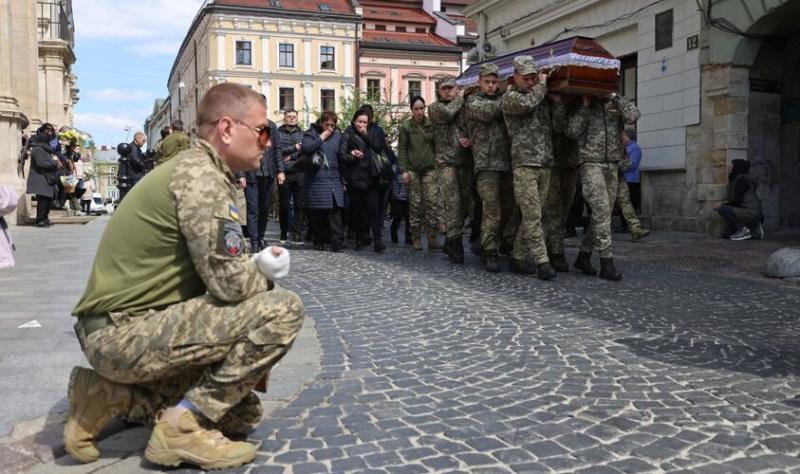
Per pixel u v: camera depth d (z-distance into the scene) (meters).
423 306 5.90
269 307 2.60
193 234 2.54
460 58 58.41
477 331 4.98
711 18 12.55
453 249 8.82
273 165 10.16
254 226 9.91
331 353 4.39
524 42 19.44
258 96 2.80
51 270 7.93
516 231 8.77
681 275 7.83
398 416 3.26
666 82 13.73
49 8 27.12
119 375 2.57
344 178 10.14
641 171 14.20
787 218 13.16
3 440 2.93
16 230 13.95
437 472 2.65
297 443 2.93
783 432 3.05
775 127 12.76
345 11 55.91
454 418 3.23
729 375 3.92
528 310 5.73
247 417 2.96
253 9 53.34
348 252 10.14
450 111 8.48
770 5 11.49
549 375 3.92
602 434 3.03
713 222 12.53
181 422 2.64
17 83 19.12
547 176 7.55
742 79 12.34
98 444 2.91
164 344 2.53
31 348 4.39
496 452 2.83
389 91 44.34
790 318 5.48
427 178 10.38
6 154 15.38
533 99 7.02
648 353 4.39
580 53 7.08
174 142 10.34
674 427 3.11
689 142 13.18
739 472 2.65
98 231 13.83
